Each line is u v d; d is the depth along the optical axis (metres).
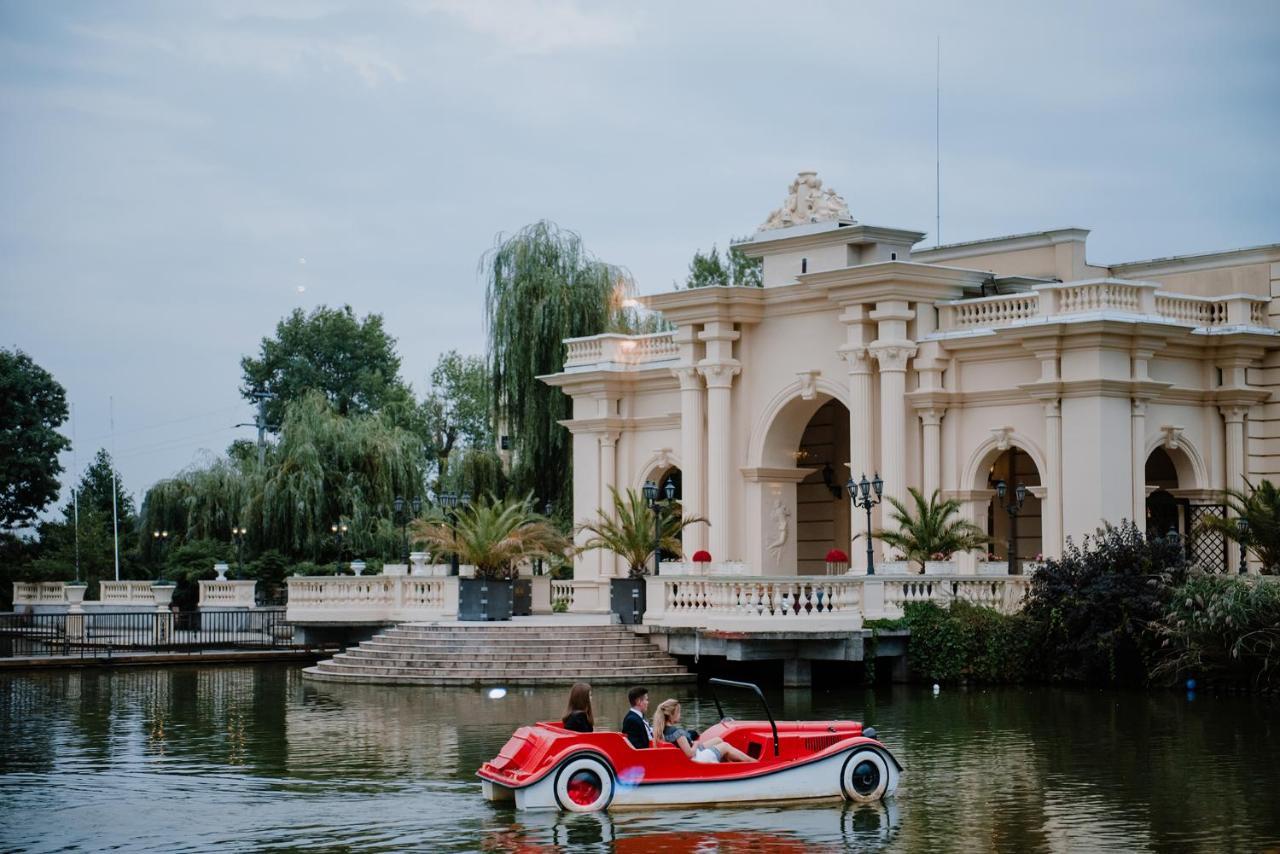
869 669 38.22
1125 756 26.70
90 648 48.78
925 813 22.08
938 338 44.19
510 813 22.20
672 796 22.58
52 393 74.69
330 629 47.38
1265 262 45.31
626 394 53.56
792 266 48.06
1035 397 42.06
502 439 59.53
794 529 49.41
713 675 40.75
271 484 62.00
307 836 20.92
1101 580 37.41
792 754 23.34
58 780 25.28
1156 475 46.12
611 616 42.06
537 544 44.44
